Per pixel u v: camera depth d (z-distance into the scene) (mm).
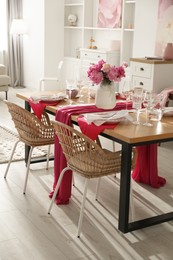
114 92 3377
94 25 8219
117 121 2949
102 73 3277
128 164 2754
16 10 9227
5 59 9633
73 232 2945
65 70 8883
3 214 3188
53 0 8492
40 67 8883
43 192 3623
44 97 3672
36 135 3527
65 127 2834
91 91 3959
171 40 6180
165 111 3295
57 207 3330
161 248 2770
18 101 7680
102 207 3363
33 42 9008
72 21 8578
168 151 4922
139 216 3227
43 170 4156
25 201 3432
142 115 3281
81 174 2920
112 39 7770
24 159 4445
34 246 2752
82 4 8133
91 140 2758
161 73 5738
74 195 3570
